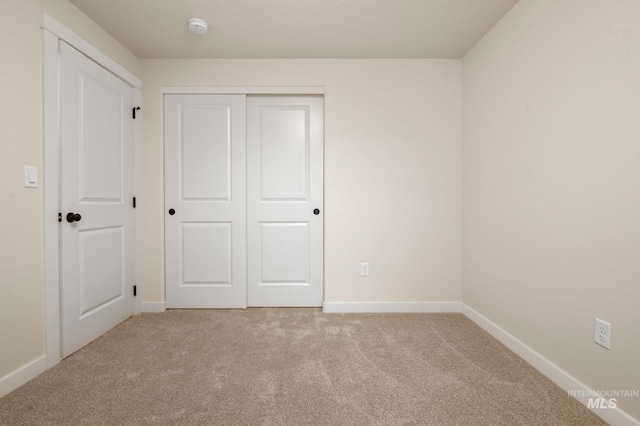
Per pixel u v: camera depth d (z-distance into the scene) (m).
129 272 2.42
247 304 2.68
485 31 2.16
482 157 2.24
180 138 2.60
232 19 2.01
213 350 1.88
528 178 1.75
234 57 2.54
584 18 1.37
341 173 2.57
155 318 2.41
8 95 1.46
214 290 2.63
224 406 1.35
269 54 2.49
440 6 1.88
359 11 1.94
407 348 1.91
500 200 2.02
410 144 2.57
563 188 1.49
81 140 1.91
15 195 1.49
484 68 2.21
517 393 1.45
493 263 2.10
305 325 2.28
